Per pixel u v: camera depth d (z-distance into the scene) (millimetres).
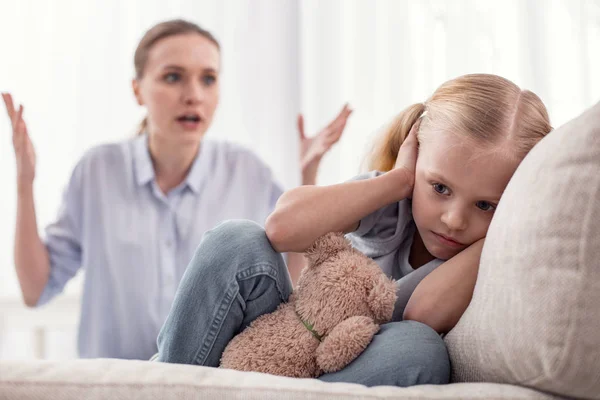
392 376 713
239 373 666
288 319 805
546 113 905
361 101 2266
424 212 871
